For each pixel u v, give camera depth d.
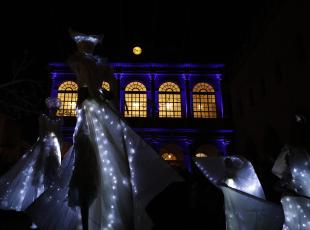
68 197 3.03
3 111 22.73
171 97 31.09
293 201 4.24
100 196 3.09
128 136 3.61
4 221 4.96
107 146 3.29
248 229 4.16
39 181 5.50
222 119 29.73
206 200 8.98
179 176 3.51
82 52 3.75
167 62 31.50
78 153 3.17
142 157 3.56
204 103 31.19
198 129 29.12
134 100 30.59
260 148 22.11
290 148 4.49
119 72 31.03
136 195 3.45
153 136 28.72
